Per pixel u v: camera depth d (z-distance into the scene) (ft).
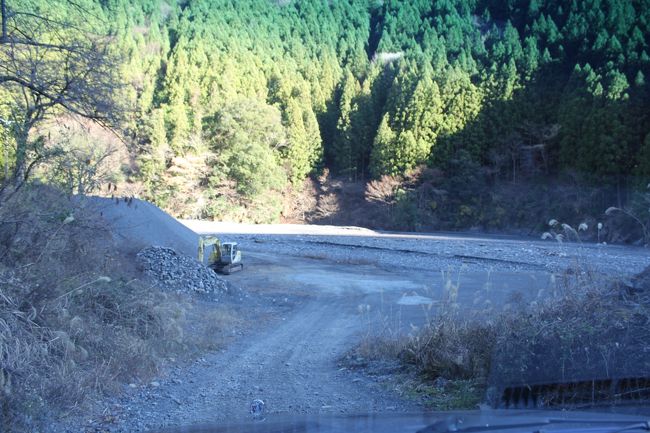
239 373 30.78
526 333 20.27
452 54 294.05
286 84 288.30
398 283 85.61
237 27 338.13
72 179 50.37
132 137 53.57
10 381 20.89
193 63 260.83
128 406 23.86
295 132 268.82
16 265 32.71
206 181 237.66
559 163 210.38
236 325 49.06
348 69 320.29
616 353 18.24
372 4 386.93
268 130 254.47
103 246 52.21
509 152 225.15
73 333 28.17
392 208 241.55
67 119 51.57
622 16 227.20
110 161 71.00
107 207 67.26
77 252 44.24
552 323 20.47
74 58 43.14
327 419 16.43
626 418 13.64
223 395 25.79
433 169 236.22
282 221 266.36
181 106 234.99
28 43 39.32
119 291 37.83
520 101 229.04
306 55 336.08
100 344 29.07
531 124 222.69
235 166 239.30
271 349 38.81
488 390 20.39
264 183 244.83
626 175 180.24
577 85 212.43
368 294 74.79
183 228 95.40
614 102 185.68
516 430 12.54
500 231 212.23
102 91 44.68
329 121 301.02
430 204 233.76
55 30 43.86
